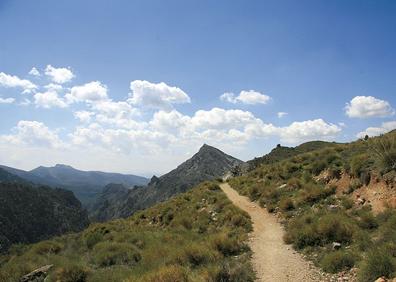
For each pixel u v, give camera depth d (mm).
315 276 12375
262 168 41875
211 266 13805
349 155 26234
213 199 32094
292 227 19266
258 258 15586
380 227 14961
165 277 12102
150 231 27875
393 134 21406
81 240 28469
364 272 10789
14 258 24641
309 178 27078
